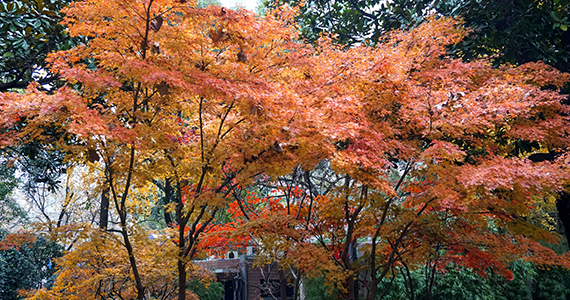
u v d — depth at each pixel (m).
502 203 6.14
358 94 6.15
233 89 4.70
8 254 14.11
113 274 6.92
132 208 6.56
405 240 7.73
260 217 7.87
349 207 8.02
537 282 15.37
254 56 5.71
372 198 6.58
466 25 10.24
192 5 5.17
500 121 6.57
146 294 9.12
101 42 5.20
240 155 5.75
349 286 7.73
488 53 10.60
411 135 7.36
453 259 8.71
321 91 6.08
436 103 6.14
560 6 9.46
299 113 5.14
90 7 4.95
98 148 5.04
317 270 7.36
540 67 7.82
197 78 4.84
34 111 4.52
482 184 5.22
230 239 7.95
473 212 6.68
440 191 5.68
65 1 7.66
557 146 7.39
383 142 5.85
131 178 6.07
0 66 7.55
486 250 7.78
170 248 6.28
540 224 16.38
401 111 6.61
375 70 5.92
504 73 7.93
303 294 13.05
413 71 7.18
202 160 6.01
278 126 5.18
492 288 13.61
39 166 9.54
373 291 7.35
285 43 5.89
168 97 5.88
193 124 7.00
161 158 6.41
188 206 6.09
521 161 5.55
